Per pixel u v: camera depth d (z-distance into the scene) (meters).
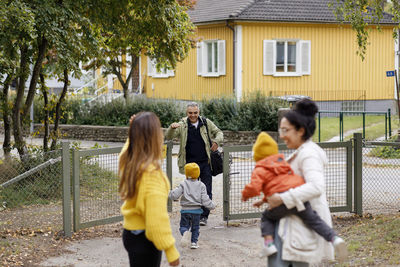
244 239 7.39
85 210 7.97
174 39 12.16
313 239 3.84
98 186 8.16
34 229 7.70
